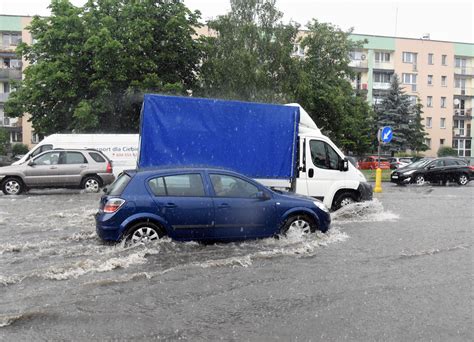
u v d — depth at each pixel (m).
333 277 6.14
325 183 11.09
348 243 8.18
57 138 19.75
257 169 9.93
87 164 17.78
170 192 7.52
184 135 9.45
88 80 27.14
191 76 31.25
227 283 5.82
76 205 13.27
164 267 6.45
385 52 59.94
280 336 4.32
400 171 24.97
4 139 41.28
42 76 26.05
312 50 36.97
